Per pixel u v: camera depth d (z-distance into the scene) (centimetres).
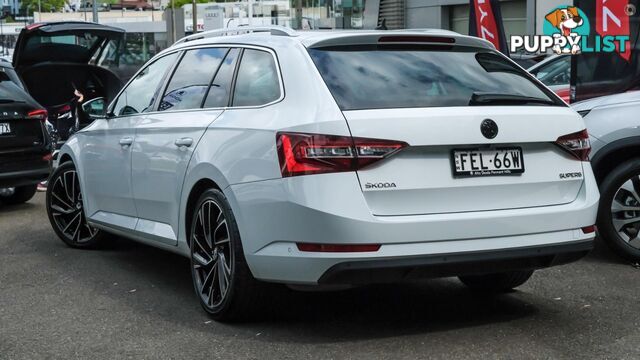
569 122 501
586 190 503
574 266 668
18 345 491
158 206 603
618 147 660
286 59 505
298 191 455
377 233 446
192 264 555
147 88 652
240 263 497
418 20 2977
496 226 468
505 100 491
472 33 1115
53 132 1348
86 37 1433
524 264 482
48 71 1454
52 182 776
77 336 506
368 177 452
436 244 457
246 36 565
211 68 581
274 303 512
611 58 873
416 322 523
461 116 468
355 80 482
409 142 456
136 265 697
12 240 814
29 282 642
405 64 502
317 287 467
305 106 472
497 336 492
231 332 507
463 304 564
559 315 534
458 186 467
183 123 573
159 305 571
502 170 478
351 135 451
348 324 520
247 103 524
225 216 506
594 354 458
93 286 627
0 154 952
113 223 676
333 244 447
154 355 469
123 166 651
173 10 3030
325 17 3634
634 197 659
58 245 786
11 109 961
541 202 489
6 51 6206
